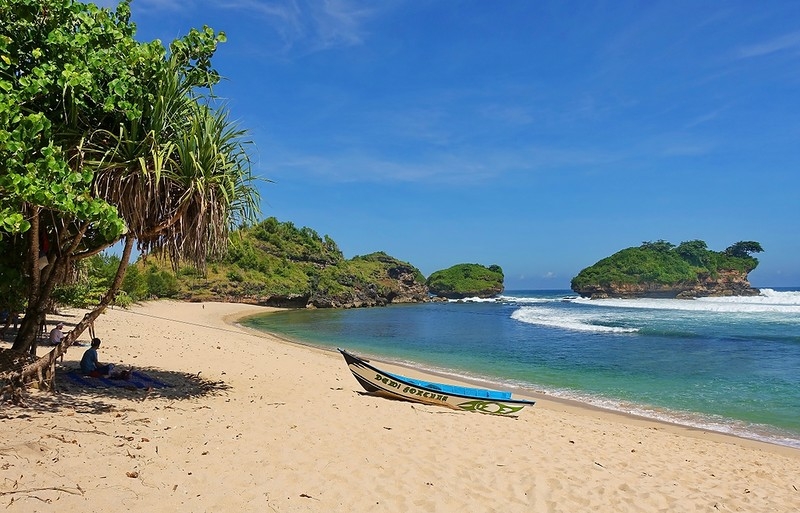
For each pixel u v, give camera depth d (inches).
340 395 431.2
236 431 282.0
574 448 335.6
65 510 162.7
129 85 305.1
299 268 3122.5
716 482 294.2
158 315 1508.4
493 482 250.1
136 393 346.6
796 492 286.8
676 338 1157.7
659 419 493.0
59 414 265.0
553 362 849.5
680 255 4539.9
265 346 866.8
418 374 721.6
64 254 335.0
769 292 4741.6
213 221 328.8
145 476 200.5
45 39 289.3
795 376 714.2
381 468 250.5
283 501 198.4
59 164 238.1
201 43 341.7
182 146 322.3
